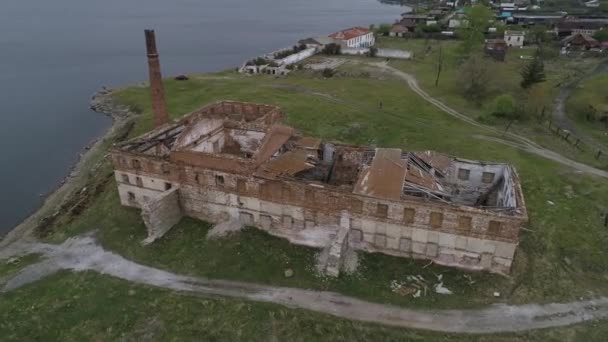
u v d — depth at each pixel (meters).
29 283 34.78
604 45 113.62
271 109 55.19
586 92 79.38
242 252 36.94
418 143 61.28
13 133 72.31
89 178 53.84
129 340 28.94
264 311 30.89
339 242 34.38
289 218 37.69
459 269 34.69
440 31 153.00
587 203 45.09
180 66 132.25
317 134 65.19
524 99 76.81
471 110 75.69
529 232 39.91
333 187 34.88
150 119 72.69
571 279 34.38
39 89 100.44
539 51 107.38
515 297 32.12
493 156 56.25
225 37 187.38
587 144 60.69
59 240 40.56
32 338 29.39
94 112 83.88
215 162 37.69
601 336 28.92
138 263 36.47
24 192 52.69
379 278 33.97
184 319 30.42
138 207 43.91
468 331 29.28
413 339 28.62
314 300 31.97
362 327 29.50
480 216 32.00
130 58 139.25
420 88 90.31
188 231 39.94
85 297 32.78
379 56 123.31
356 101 81.25
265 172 36.94
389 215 34.34
